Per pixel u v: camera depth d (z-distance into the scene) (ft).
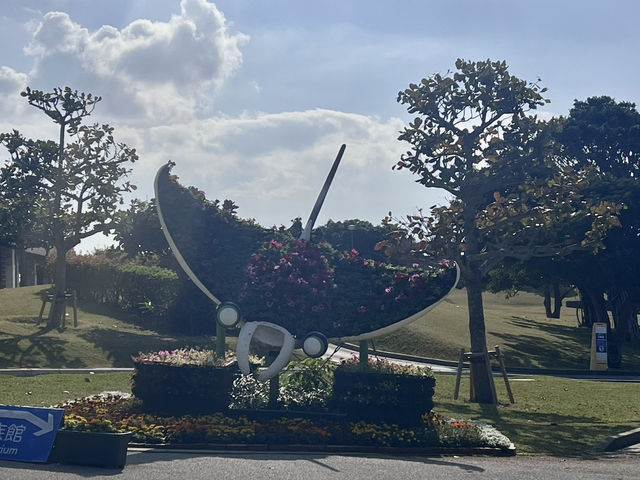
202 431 51.78
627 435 62.85
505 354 148.56
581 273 150.61
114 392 71.20
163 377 56.90
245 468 42.11
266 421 55.93
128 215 124.57
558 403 84.48
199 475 39.29
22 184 115.85
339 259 66.18
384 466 45.14
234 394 59.72
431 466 46.19
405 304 61.72
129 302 143.02
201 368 56.90
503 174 89.25
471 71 87.51
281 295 60.95
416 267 67.56
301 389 61.93
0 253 196.03
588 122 200.44
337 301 62.23
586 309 206.69
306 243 63.87
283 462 45.19
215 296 61.77
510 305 329.52
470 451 54.19
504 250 86.74
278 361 56.90
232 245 64.49
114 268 149.48
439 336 152.66
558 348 160.86
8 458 41.78
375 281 63.82
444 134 87.56
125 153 122.21
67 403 61.36
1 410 43.16
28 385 74.43
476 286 86.58
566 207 86.02
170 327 132.77
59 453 41.86
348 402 57.93
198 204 65.36
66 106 118.93
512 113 88.74
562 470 46.83
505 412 75.72
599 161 198.08
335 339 61.52
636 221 149.07
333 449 51.78
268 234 66.08
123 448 41.68
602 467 49.14
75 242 120.78
